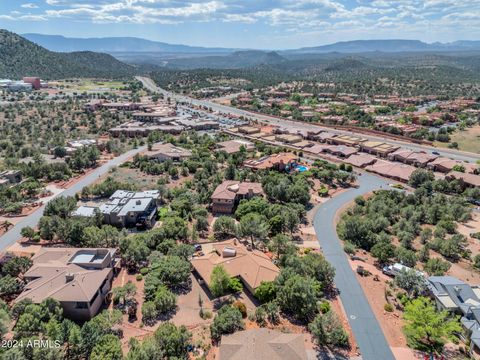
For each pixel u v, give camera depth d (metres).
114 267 82.25
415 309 63.19
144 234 94.19
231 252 84.75
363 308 71.75
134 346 56.31
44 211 107.94
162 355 54.81
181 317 68.62
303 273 77.75
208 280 76.88
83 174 152.00
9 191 121.50
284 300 68.81
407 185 150.75
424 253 91.75
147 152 177.00
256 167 157.38
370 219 108.94
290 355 54.12
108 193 128.50
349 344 62.09
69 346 58.22
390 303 73.38
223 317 63.31
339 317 68.62
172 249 87.00
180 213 111.38
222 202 118.31
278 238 89.25
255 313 67.25
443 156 186.50
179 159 171.88
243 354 53.81
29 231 97.62
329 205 128.12
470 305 68.75
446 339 62.88
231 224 100.00
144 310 67.06
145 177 148.75
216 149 187.88
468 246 99.94
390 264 88.38
